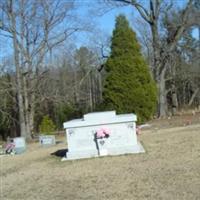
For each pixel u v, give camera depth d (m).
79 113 41.03
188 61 50.44
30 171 13.44
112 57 25.81
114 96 25.44
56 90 34.81
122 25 26.08
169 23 34.88
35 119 41.03
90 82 45.69
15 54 29.62
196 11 32.28
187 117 25.69
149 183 9.98
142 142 16.27
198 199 8.36
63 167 13.20
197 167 10.93
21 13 30.73
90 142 14.30
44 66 34.03
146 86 25.69
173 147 14.26
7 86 31.03
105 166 12.47
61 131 34.19
